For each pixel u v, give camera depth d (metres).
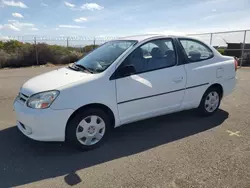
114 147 3.30
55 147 3.31
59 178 2.57
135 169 2.72
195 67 3.96
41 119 2.85
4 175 2.63
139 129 3.93
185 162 2.85
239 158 2.91
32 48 17.16
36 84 3.19
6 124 4.15
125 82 3.28
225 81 4.38
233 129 3.85
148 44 3.60
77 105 2.98
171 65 3.72
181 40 3.94
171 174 2.60
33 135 2.97
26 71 12.17
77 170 2.73
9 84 7.98
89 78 3.10
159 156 3.01
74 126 3.05
